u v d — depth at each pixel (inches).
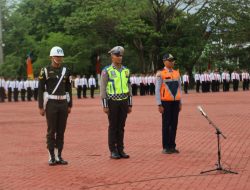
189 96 1771.7
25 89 1886.1
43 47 2679.6
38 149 611.5
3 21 2805.1
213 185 393.1
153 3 2492.6
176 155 539.5
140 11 2479.1
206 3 2561.5
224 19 2588.6
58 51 502.3
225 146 590.2
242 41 2741.1
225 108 1171.3
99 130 796.6
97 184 406.6
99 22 2459.4
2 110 1341.0
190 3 2544.3
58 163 503.8
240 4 2578.7
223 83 2202.3
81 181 419.8
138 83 2073.1
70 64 2652.6
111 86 532.1
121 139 535.5
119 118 534.6
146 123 879.1
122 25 2404.0
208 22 2578.7
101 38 2655.0
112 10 2405.3
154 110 1173.7
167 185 397.1
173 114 556.1
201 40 2573.8
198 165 478.3
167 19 2581.2
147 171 455.8
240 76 2476.6
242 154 532.1
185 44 2571.4
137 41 2613.2
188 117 959.6
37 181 426.6
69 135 737.6
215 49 2726.4
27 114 1175.6
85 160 525.0
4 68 2450.8
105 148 605.6
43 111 505.7
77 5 2733.8
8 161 530.9
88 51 2662.4
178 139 660.7
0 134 776.9
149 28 2453.2
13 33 2778.1
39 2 2982.3
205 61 2810.0
